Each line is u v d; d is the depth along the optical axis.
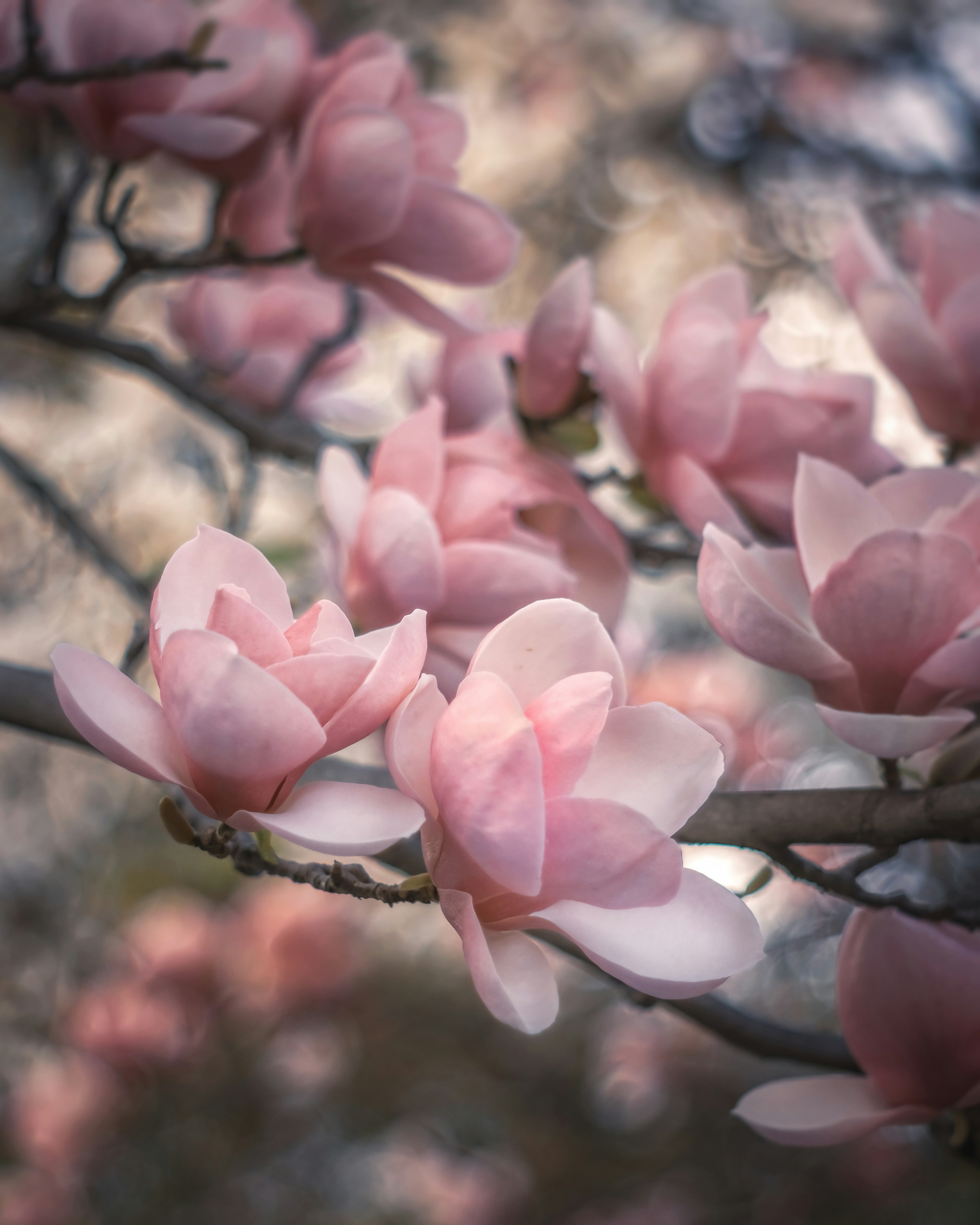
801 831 0.88
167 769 0.81
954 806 0.86
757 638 0.87
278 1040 2.45
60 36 1.07
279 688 0.79
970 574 0.86
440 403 0.97
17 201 1.84
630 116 3.02
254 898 2.34
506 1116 2.97
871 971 0.92
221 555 0.83
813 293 2.90
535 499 0.99
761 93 3.37
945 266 1.04
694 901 0.82
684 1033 3.04
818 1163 2.75
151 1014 2.14
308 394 1.45
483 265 1.08
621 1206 2.80
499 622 0.96
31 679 0.98
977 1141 0.94
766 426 1.00
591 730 0.80
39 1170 2.14
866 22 3.25
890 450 1.03
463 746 0.80
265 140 1.11
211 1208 2.35
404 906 3.00
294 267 1.33
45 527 1.99
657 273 2.98
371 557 0.96
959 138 3.21
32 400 2.07
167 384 1.20
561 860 0.81
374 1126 2.80
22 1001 2.51
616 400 1.02
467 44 2.77
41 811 2.67
